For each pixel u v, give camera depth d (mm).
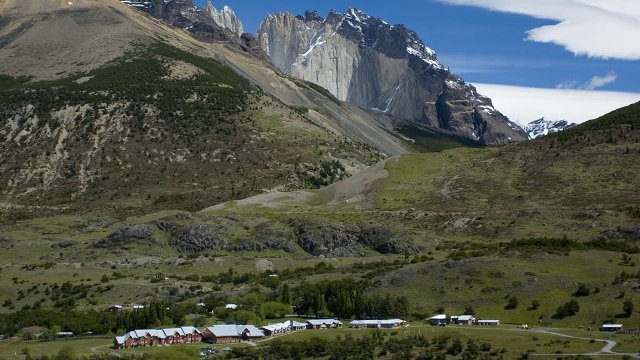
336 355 182875
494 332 199750
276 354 188875
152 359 187000
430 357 176875
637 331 198875
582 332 199125
